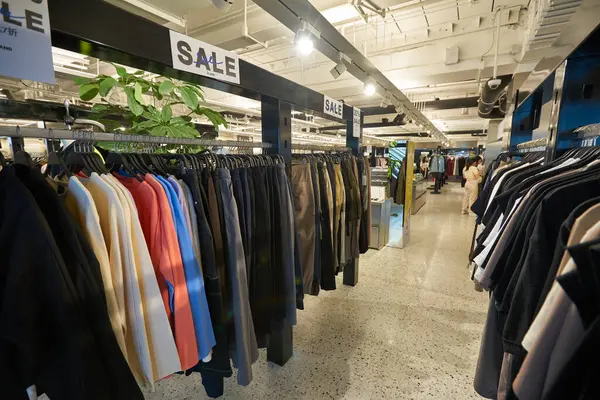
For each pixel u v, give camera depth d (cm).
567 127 135
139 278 90
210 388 127
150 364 92
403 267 362
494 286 108
